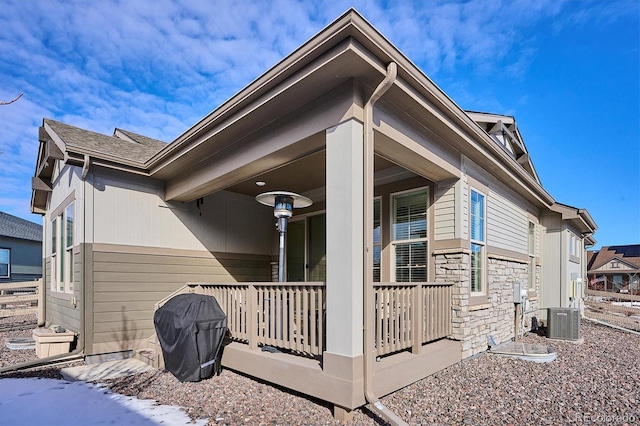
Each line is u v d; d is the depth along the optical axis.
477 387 4.32
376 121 3.86
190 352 4.57
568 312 7.68
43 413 3.63
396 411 3.58
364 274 3.54
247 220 8.27
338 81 3.64
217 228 7.66
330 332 3.57
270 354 4.34
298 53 3.43
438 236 5.67
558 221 9.83
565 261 9.66
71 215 6.75
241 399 3.96
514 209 7.94
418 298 4.57
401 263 6.17
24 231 18.73
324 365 3.57
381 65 3.46
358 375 3.39
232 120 4.49
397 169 6.31
